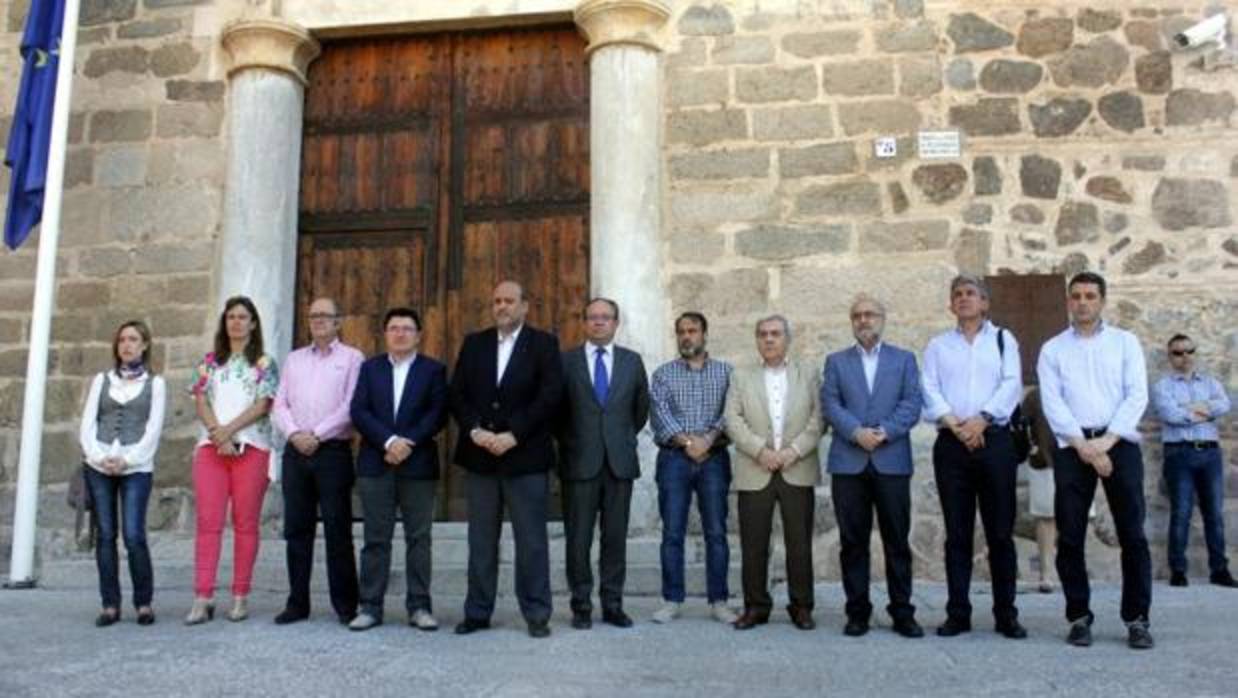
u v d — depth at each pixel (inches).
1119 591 251.0
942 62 297.3
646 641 189.0
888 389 204.1
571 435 210.5
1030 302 284.4
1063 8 296.7
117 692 146.4
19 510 271.0
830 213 293.9
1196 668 160.1
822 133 297.7
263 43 315.9
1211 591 249.4
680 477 220.2
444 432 310.3
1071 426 185.3
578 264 310.7
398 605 234.5
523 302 213.5
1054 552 262.4
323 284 322.3
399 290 318.3
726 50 304.3
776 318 215.2
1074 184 289.6
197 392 220.4
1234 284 282.0
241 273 306.3
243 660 169.8
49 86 297.0
